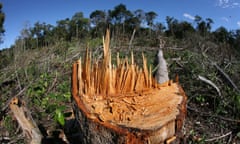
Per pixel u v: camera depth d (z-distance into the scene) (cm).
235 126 394
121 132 183
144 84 259
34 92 498
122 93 244
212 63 562
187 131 377
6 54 956
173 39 895
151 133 182
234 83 511
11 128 368
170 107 216
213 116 414
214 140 361
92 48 723
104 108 216
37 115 406
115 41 788
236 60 668
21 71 609
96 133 200
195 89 487
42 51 819
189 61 580
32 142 293
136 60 633
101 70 243
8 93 512
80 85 242
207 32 1051
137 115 204
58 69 641
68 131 351
